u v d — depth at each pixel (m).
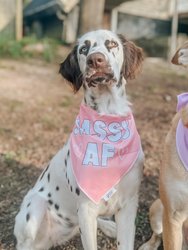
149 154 1.70
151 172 1.53
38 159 1.65
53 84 2.88
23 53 3.76
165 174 0.91
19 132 1.96
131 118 0.98
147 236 1.16
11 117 2.16
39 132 1.97
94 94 0.95
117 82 0.95
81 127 0.96
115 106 0.96
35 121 2.12
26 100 2.47
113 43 0.95
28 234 1.01
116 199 0.95
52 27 6.81
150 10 6.47
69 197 0.99
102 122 0.95
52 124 2.09
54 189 1.02
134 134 0.96
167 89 3.00
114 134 0.94
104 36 0.96
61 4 6.32
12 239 1.13
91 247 0.94
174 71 3.91
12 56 3.68
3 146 1.77
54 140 1.87
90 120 0.95
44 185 1.05
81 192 0.93
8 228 1.17
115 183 0.92
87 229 0.94
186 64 0.91
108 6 6.14
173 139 0.90
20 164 1.59
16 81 2.86
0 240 1.12
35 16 7.08
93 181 0.92
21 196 1.34
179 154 0.88
